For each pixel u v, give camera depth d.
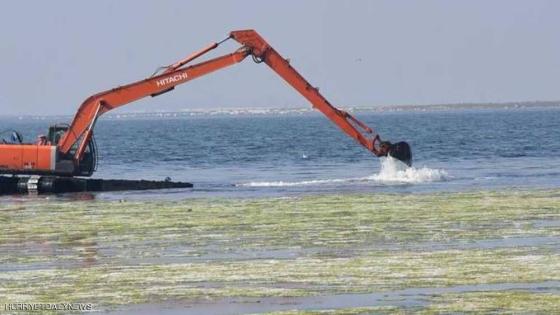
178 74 121.19
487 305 57.62
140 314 57.56
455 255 72.44
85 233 87.88
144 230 88.88
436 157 188.75
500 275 65.12
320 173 155.00
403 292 61.28
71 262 73.44
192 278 66.19
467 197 108.12
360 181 132.00
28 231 89.88
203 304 59.34
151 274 67.75
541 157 180.88
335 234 83.81
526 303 57.78
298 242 80.12
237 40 120.56
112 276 67.38
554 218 90.56
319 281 64.56
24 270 70.50
